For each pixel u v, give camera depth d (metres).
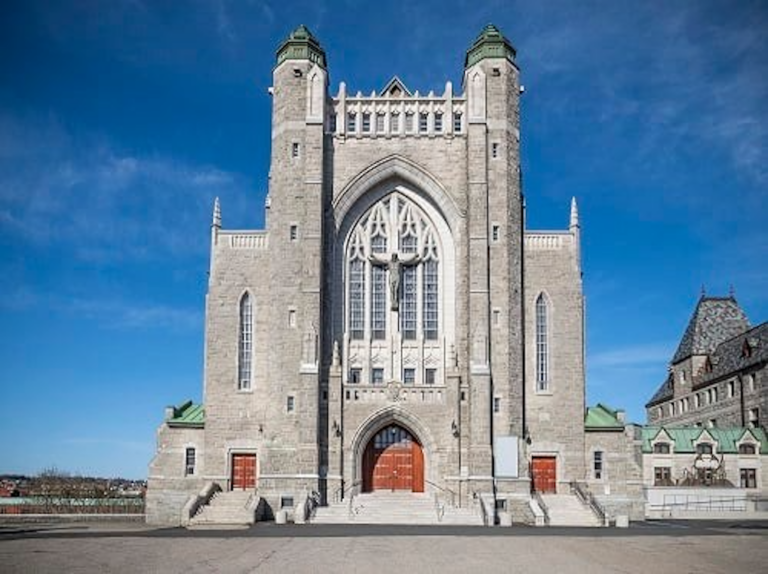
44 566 32.00
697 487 91.56
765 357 100.44
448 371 69.62
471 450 67.50
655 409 135.12
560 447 71.19
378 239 73.75
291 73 73.19
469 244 70.75
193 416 73.31
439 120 74.38
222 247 73.75
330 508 64.88
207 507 63.88
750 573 31.02
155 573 29.98
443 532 50.16
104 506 77.25
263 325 72.81
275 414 68.38
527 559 34.81
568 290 73.62
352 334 72.12
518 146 74.12
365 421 69.00
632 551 38.22
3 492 97.50
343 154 73.31
